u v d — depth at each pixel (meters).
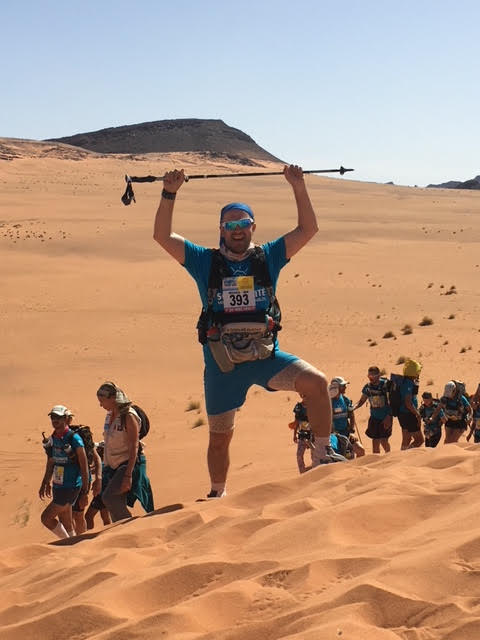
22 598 3.83
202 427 24.70
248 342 5.51
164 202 5.49
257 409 26.14
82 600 3.33
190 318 46.00
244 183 161.38
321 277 59.00
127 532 4.54
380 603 2.62
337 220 100.94
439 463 4.68
